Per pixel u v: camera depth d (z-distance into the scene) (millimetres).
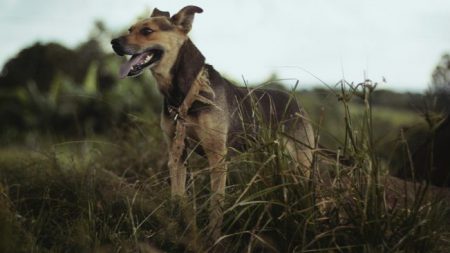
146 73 17188
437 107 8148
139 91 16703
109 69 19922
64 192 6703
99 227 5965
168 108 6434
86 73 21859
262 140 5562
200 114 6250
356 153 5289
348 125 5375
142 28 6484
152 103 16531
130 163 8359
